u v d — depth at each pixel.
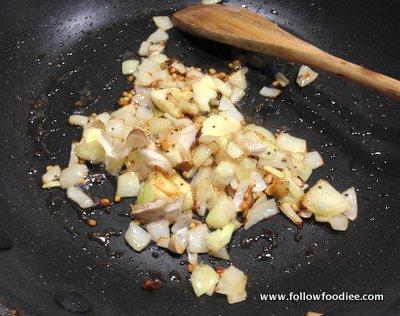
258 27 0.23
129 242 0.19
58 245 0.19
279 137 0.22
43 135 0.22
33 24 0.25
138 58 0.25
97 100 0.23
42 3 0.25
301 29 0.26
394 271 0.19
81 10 0.26
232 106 0.23
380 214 0.21
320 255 0.20
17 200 0.20
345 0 0.26
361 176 0.22
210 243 0.19
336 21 0.26
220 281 0.19
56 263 0.19
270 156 0.21
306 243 0.20
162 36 0.26
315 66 0.21
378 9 0.25
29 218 0.20
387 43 0.25
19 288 0.17
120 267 0.19
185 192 0.20
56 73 0.24
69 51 0.25
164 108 0.22
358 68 0.20
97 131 0.21
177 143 0.20
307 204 0.20
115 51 0.25
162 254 0.19
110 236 0.20
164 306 0.18
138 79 0.24
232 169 0.20
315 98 0.24
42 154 0.22
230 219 0.20
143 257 0.19
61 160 0.22
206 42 0.26
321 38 0.26
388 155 0.22
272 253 0.20
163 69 0.24
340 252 0.20
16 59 0.24
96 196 0.21
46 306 0.17
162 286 0.19
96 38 0.26
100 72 0.24
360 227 0.20
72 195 0.21
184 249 0.19
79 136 0.22
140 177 0.21
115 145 0.21
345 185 0.21
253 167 0.21
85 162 0.21
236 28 0.23
